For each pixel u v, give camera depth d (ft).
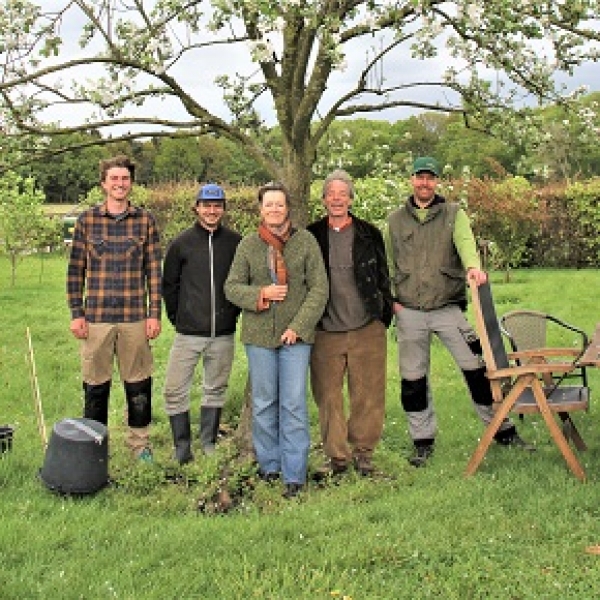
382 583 12.89
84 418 17.88
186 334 19.39
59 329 40.93
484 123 22.79
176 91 20.33
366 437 18.54
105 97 19.49
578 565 13.53
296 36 20.42
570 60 21.45
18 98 19.77
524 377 17.94
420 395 19.77
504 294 53.62
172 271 19.40
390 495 17.12
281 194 17.46
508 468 18.43
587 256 74.43
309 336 17.40
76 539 14.79
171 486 17.88
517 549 14.14
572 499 16.16
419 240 19.57
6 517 15.64
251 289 17.33
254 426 18.04
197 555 14.05
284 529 15.03
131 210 19.22
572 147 22.90
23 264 77.15
